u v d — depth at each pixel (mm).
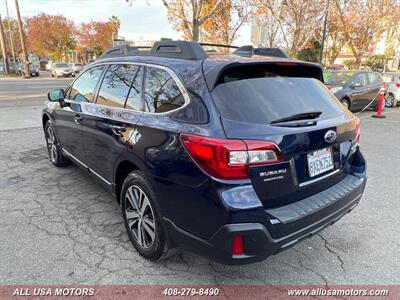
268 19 16375
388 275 2740
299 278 2701
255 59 2615
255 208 2129
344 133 2744
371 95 11312
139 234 2895
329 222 2584
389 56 39406
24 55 32312
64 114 4285
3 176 4781
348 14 20938
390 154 6309
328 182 2697
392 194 4352
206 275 2717
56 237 3209
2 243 3084
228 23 17266
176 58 2750
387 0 20734
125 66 3240
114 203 3961
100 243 3125
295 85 2736
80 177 4773
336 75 11508
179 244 2463
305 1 15188
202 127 2227
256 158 2139
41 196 4129
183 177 2301
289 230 2271
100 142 3375
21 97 15234
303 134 2346
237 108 2283
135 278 2658
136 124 2768
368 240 3256
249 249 2148
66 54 57875
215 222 2160
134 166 2965
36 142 6684
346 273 2762
